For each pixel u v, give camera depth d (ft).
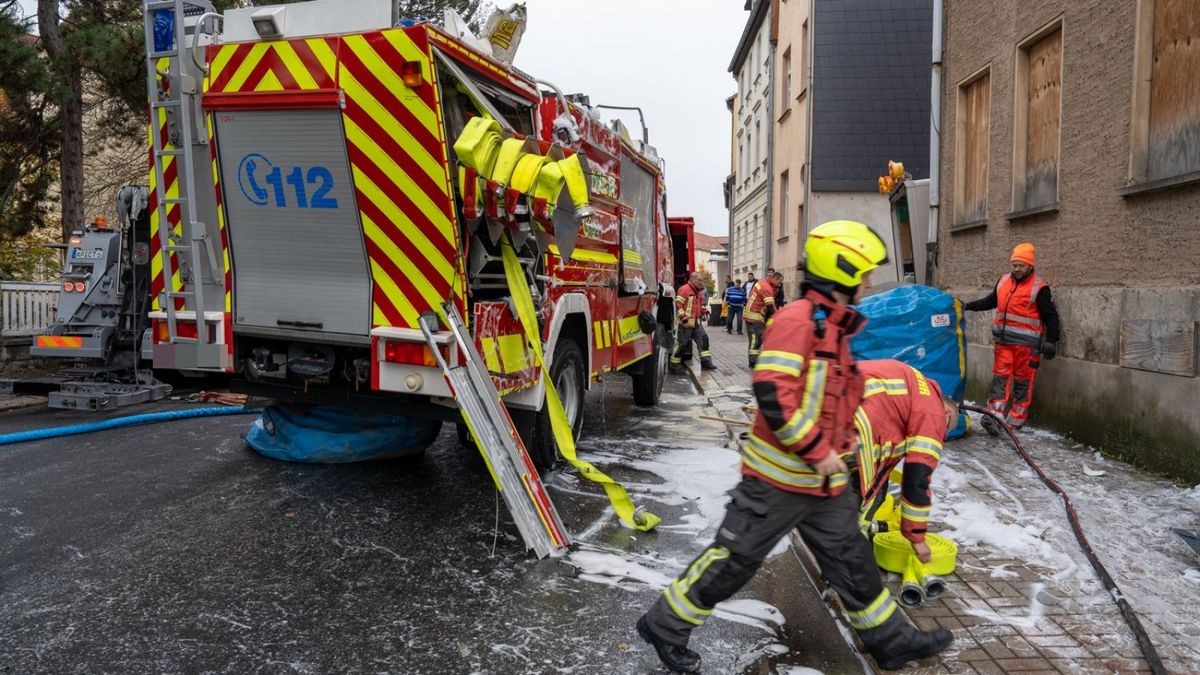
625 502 17.35
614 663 11.57
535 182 16.60
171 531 16.76
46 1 46.14
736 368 48.39
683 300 47.03
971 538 16.02
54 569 14.65
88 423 27.58
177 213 18.62
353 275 17.79
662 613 10.66
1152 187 20.80
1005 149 29.66
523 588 14.16
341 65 16.48
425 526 17.33
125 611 12.96
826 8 65.72
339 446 22.03
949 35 34.81
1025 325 25.43
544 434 21.48
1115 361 22.75
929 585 12.71
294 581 14.29
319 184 17.30
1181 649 11.50
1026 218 28.12
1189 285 19.85
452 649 11.91
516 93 19.77
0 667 11.13
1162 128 21.11
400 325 17.48
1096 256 23.89
